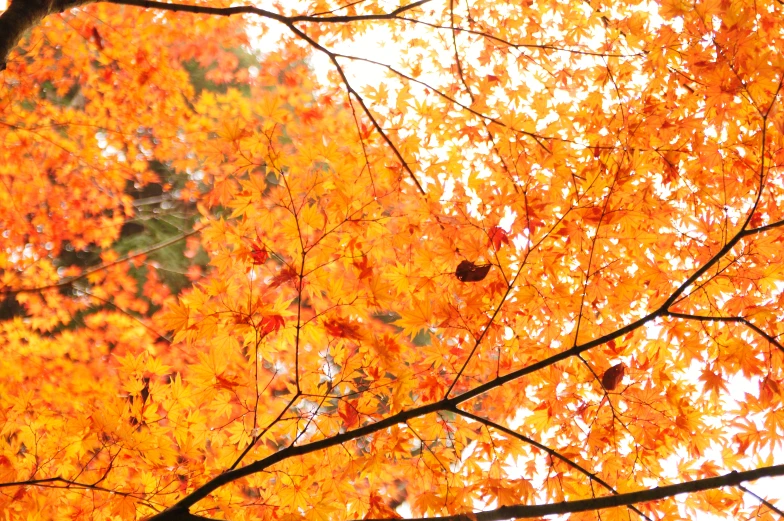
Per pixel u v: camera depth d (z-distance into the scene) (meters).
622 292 3.33
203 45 5.34
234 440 2.79
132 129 5.58
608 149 3.63
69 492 2.92
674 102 3.72
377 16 3.49
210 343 2.74
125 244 7.88
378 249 3.61
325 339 3.16
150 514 2.71
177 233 8.20
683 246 3.77
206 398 2.69
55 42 5.14
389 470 3.13
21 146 5.32
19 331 4.78
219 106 5.23
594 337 3.43
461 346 3.30
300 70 4.94
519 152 3.62
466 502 2.80
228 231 2.99
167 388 2.67
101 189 5.89
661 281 3.29
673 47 3.50
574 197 3.37
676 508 3.03
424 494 2.77
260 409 3.00
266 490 2.78
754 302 3.15
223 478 2.19
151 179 6.02
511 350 3.31
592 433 3.06
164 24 5.08
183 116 5.37
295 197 2.86
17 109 5.24
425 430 2.92
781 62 3.03
